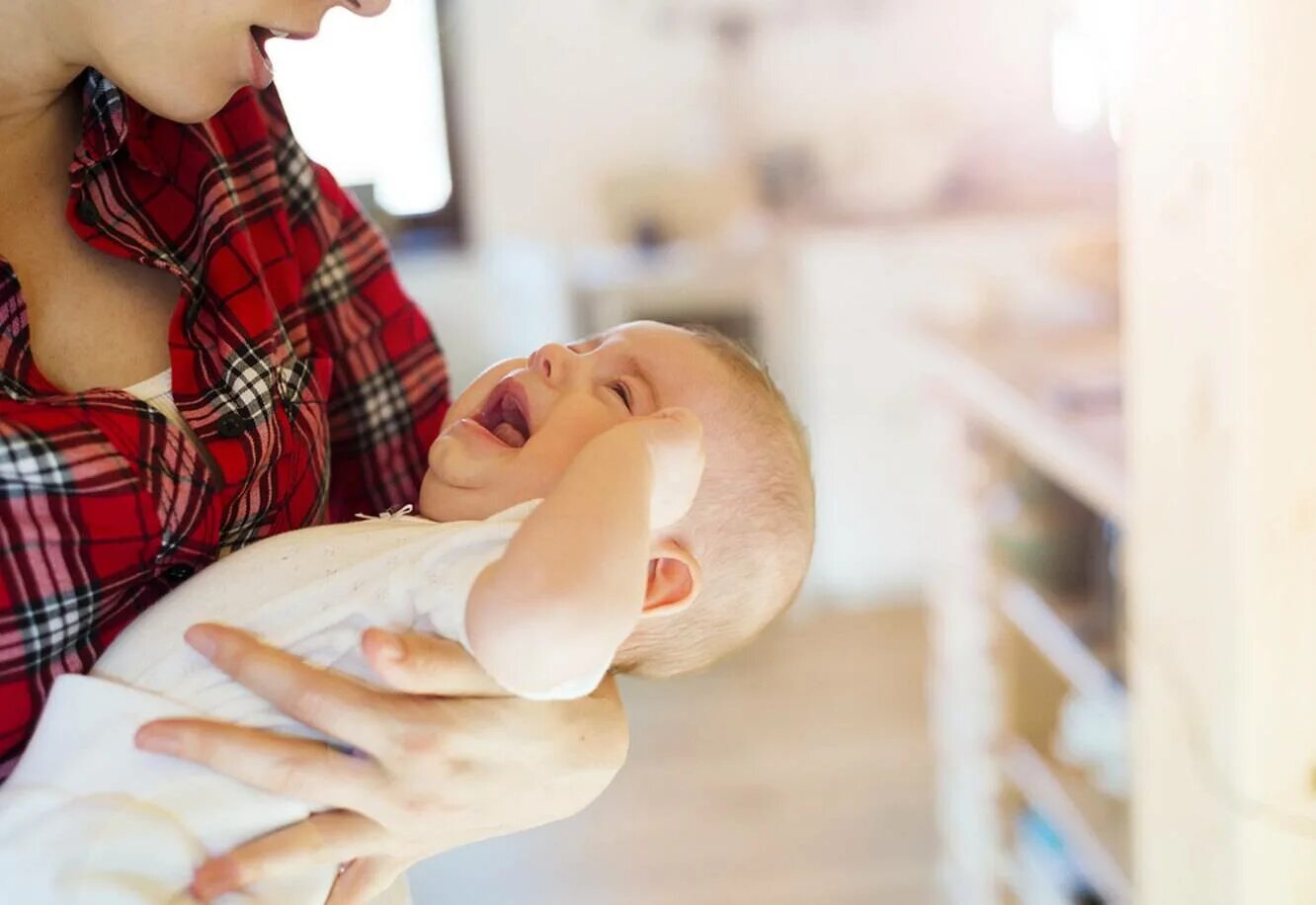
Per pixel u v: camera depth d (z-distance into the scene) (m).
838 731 3.44
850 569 4.20
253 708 0.98
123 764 0.95
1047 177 4.45
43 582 0.94
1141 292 1.39
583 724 1.04
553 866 2.94
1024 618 2.40
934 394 2.82
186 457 1.01
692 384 1.17
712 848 2.98
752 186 4.52
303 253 1.27
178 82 0.99
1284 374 1.18
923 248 4.00
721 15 4.46
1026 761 2.43
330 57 4.50
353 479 1.35
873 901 2.79
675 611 1.10
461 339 4.62
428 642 0.94
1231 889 1.28
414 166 4.62
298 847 0.95
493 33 4.48
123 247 1.05
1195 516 1.31
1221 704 1.27
